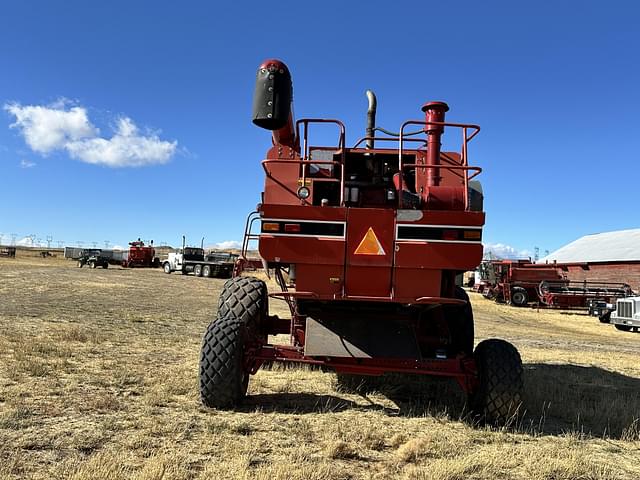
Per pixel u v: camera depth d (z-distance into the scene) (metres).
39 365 6.45
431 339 6.55
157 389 5.84
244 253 6.48
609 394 7.27
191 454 3.98
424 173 5.80
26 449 3.89
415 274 5.11
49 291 20.77
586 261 44.31
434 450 4.37
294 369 7.56
